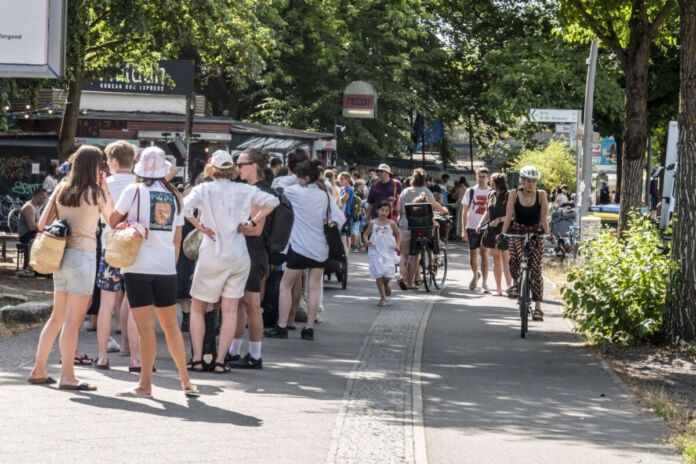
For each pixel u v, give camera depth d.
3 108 18.95
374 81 40.06
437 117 42.22
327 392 8.16
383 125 40.94
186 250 9.36
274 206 8.70
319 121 40.44
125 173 8.35
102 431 6.40
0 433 6.21
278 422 6.94
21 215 17.19
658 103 34.50
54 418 6.71
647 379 9.28
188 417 6.95
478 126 45.28
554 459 6.20
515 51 37.16
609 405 8.00
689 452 6.30
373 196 19.34
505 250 16.23
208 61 26.23
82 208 7.74
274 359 9.72
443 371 9.42
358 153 42.25
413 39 41.09
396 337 11.52
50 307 11.54
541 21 39.97
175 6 20.95
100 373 8.55
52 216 7.90
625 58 15.70
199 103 33.62
